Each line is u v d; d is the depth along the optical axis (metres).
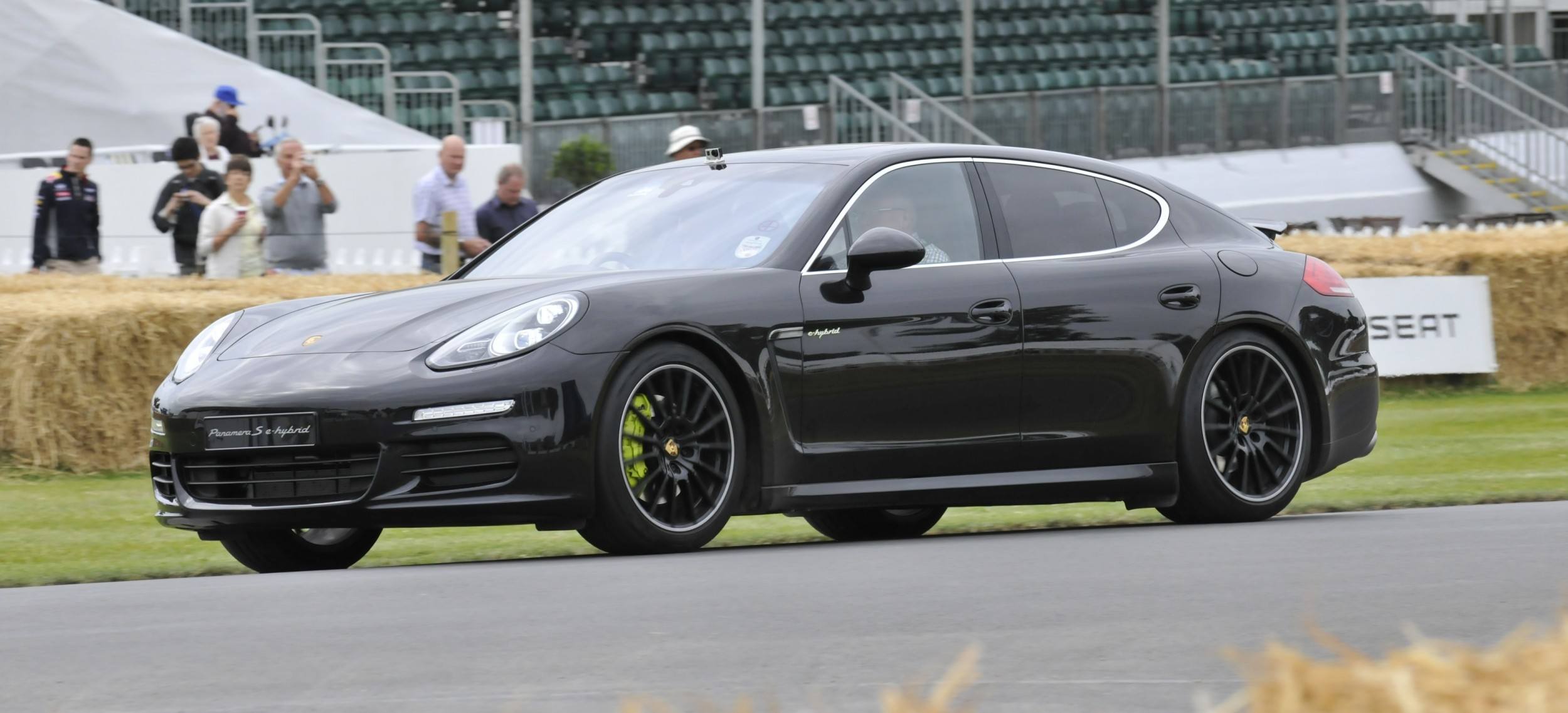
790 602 12.86
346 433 16.11
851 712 8.85
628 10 78.44
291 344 17.34
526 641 11.33
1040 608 12.46
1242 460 20.73
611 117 69.25
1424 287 45.41
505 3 76.12
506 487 16.08
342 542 19.14
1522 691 5.25
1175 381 20.06
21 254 40.81
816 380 17.75
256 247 36.94
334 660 10.77
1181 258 20.64
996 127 76.50
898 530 22.48
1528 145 85.06
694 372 17.06
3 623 12.84
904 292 18.48
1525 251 46.41
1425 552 15.40
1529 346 46.53
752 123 71.88
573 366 16.34
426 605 13.06
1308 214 81.38
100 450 30.72
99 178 48.53
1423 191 84.81
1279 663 5.31
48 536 22.73
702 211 19.27
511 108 66.88
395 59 70.69
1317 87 83.50
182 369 17.89
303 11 69.25
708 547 20.75
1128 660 10.31
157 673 10.48
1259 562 14.90
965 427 18.75
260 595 13.91
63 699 9.77
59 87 54.53
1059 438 19.36
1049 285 19.45
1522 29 106.44
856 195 18.84
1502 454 31.38
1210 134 81.19
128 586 15.14
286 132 56.97
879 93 79.62
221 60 57.12
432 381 16.14
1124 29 91.69
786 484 17.58
